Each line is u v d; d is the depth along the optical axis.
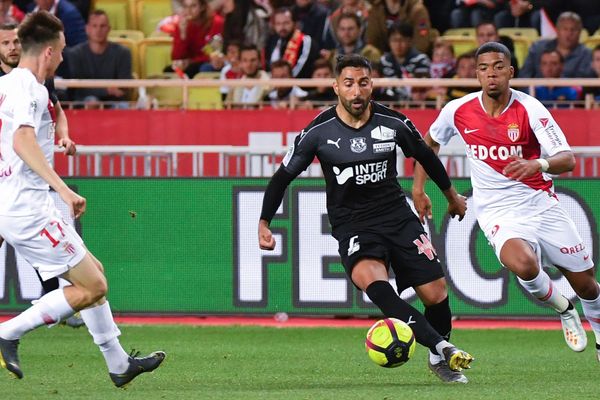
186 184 43.97
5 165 23.52
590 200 42.50
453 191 27.97
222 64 55.44
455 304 43.09
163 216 44.12
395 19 55.00
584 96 51.81
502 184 29.94
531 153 29.78
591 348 36.28
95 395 24.44
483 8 58.78
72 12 57.22
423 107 50.72
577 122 47.25
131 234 44.22
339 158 26.44
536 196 29.77
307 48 54.75
